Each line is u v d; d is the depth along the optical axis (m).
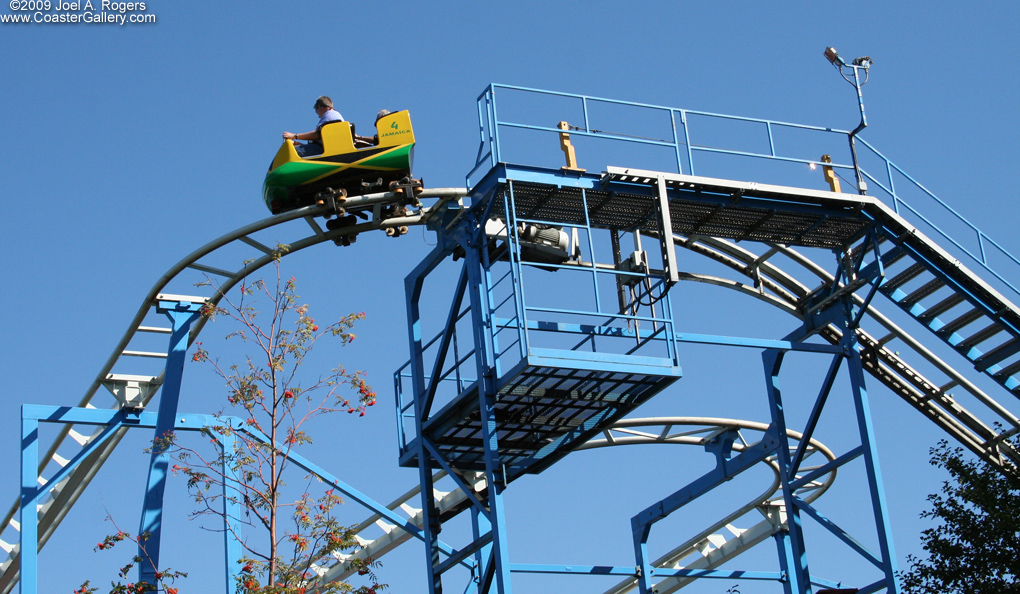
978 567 21.64
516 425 22.05
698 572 25.98
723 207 22.48
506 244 22.23
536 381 20.41
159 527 23.42
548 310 19.80
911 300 24.33
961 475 22.67
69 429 27.91
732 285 24.41
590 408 21.81
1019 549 21.52
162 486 23.67
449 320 22.11
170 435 21.12
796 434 31.75
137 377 25.89
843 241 24.16
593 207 21.95
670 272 20.75
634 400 21.72
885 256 24.09
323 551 19.42
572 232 22.84
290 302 20.69
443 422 22.31
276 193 22.62
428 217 23.02
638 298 21.70
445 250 22.48
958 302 23.98
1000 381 24.70
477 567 24.31
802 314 25.22
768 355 25.45
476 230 21.41
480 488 30.16
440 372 22.34
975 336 24.23
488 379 20.38
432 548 22.06
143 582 20.34
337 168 22.41
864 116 23.45
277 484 19.53
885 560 22.41
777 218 23.05
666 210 21.23
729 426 29.45
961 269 23.34
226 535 22.39
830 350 23.67
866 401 23.50
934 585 21.80
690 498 26.33
